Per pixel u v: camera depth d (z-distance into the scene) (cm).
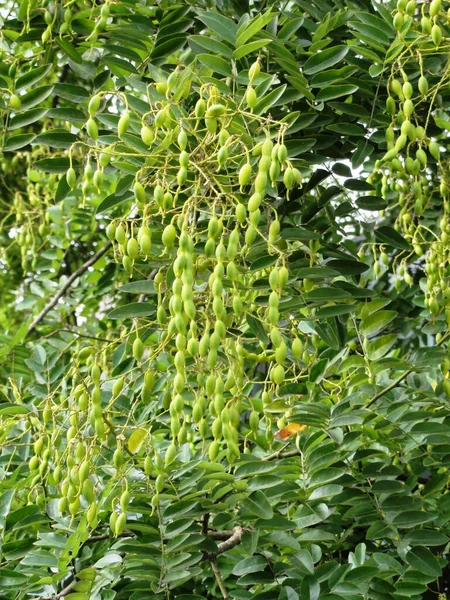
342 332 162
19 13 163
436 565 147
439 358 154
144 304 151
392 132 156
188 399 162
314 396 162
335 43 166
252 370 172
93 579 146
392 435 153
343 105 159
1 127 160
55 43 165
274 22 161
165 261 152
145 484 149
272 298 142
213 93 144
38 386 167
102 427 145
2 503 152
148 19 165
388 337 156
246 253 149
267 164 140
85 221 211
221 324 139
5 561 153
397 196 184
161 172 148
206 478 145
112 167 165
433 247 162
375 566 146
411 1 153
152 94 151
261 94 150
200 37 152
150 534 148
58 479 148
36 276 215
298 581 147
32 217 218
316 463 150
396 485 149
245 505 146
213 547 149
